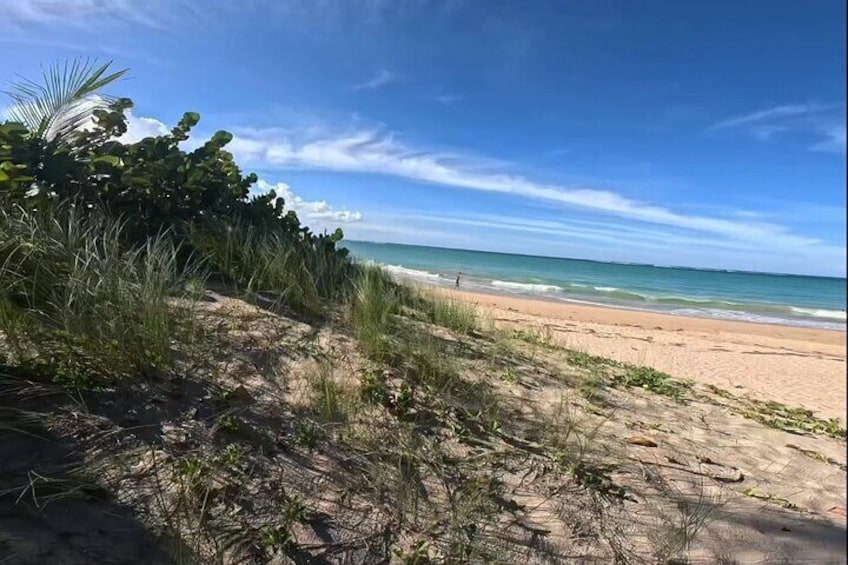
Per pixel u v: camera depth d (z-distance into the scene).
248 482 2.73
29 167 5.09
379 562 2.47
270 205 7.51
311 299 5.20
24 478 2.47
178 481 2.63
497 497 2.97
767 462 4.09
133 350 3.28
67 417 2.83
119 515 2.43
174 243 5.64
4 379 2.86
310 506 2.68
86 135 6.03
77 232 4.26
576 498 3.07
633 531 2.89
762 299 37.94
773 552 2.87
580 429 3.89
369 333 4.50
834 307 34.50
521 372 4.95
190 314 4.02
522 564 2.56
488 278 38.03
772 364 10.05
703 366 8.93
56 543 2.23
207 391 3.31
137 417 2.96
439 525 2.72
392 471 3.02
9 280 3.60
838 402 7.27
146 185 5.73
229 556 2.36
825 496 3.62
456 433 3.48
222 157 7.43
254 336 4.14
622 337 11.56
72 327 3.34
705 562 2.73
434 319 6.31
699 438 4.32
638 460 3.62
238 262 5.61
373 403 3.59
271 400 3.41
